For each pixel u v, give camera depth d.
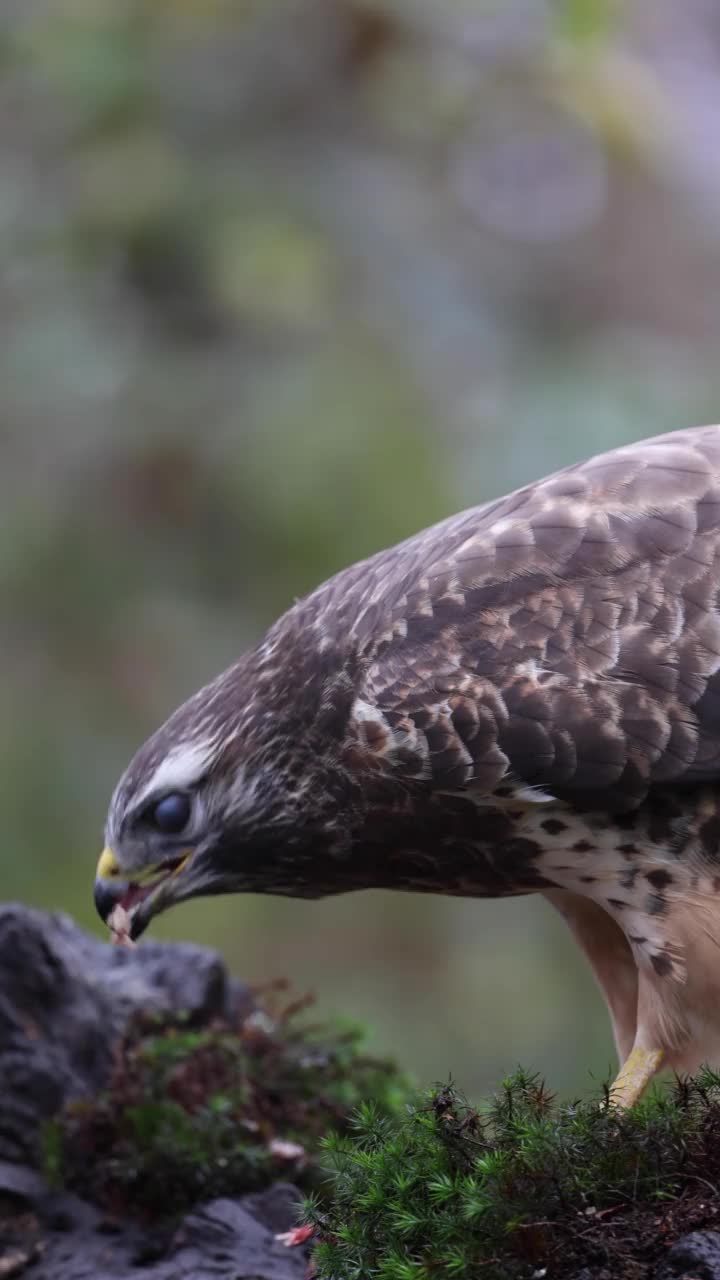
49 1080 6.45
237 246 13.85
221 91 14.57
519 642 5.80
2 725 13.76
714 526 5.80
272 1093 6.71
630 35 19.17
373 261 14.69
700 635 5.72
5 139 14.39
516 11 14.60
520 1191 4.76
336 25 14.64
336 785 6.08
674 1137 4.86
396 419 13.82
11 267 14.22
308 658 6.14
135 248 14.12
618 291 17.73
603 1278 4.59
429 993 14.82
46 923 6.82
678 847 5.73
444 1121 4.99
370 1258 4.88
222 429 13.87
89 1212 6.29
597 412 14.05
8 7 14.49
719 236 18.38
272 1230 6.03
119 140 14.25
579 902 6.21
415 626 5.91
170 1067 6.60
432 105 14.70
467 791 5.84
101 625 14.12
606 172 17.23
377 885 6.36
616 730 5.70
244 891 6.48
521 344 15.28
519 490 6.17
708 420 14.27
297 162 14.62
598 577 5.80
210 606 14.15
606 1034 14.64
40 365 13.99
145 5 14.40
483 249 16.28
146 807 6.30
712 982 5.67
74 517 14.14
